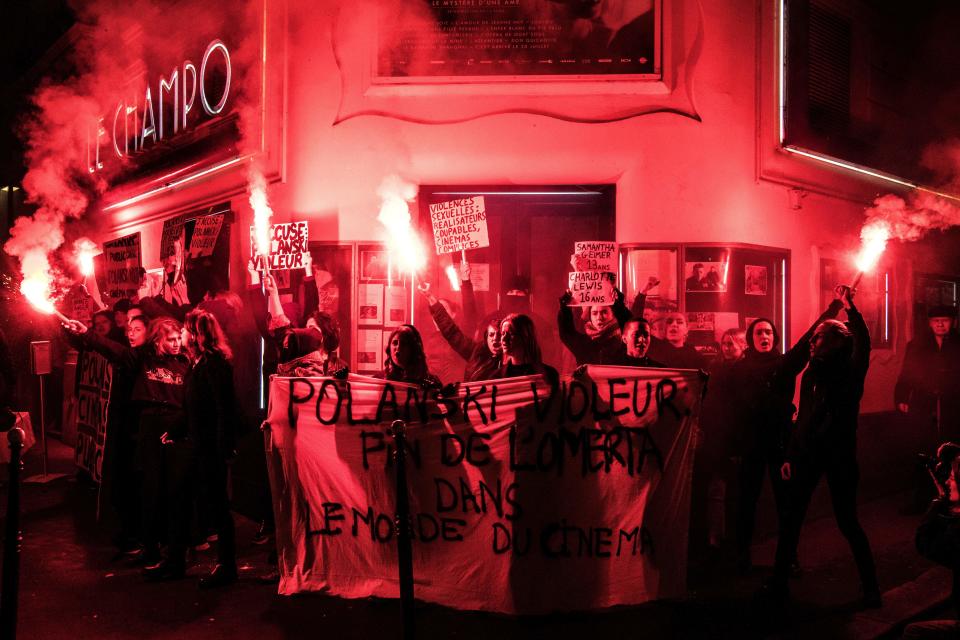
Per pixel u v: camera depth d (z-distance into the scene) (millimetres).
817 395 5004
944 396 8117
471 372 5824
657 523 4930
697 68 6789
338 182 6969
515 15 6777
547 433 4891
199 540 6145
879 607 5035
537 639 4520
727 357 6160
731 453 5828
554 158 6746
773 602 4859
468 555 4922
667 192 6738
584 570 4883
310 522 5195
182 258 8531
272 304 6266
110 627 4766
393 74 6859
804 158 7551
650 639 4531
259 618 4883
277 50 7223
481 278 7000
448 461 4953
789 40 7309
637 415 4914
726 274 6770
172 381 5953
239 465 7758
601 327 5996
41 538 6879
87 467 8453
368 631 4668
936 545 4133
